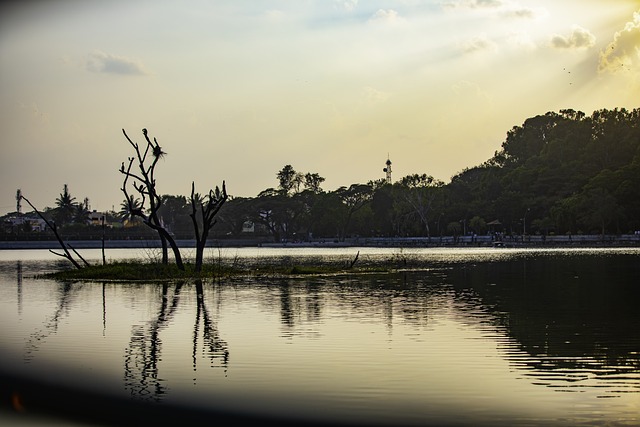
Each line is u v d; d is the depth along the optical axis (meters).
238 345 24.59
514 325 28.45
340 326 28.58
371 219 199.88
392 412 16.94
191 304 36.97
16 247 178.50
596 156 198.88
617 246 137.38
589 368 20.86
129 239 191.38
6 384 19.56
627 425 15.95
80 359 22.58
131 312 33.72
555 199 175.88
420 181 199.88
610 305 34.94
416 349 23.62
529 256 96.81
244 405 17.59
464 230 181.75
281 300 38.50
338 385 19.19
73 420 16.48
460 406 17.33
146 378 20.17
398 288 45.62
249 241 197.75
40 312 33.94
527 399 17.83
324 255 114.88
